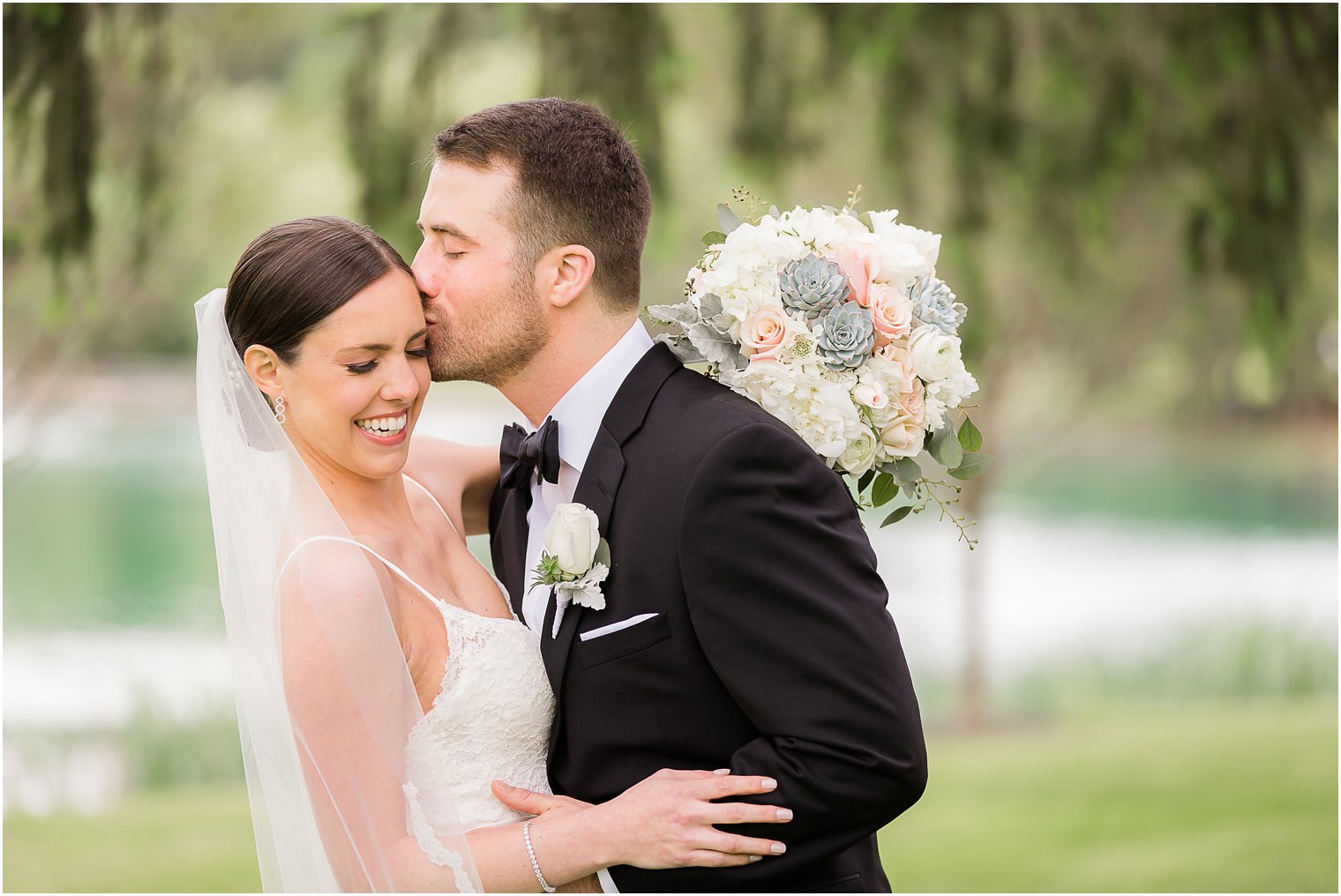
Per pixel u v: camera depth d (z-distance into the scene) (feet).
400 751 8.35
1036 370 41.29
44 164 17.03
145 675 34.35
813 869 8.59
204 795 28.12
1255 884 24.04
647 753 8.77
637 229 9.50
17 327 24.89
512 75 23.61
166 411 80.53
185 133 23.12
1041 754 33.17
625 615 8.63
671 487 8.54
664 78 19.24
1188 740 33.73
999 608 47.29
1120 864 25.25
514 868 8.29
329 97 23.94
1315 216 27.63
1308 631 41.57
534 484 9.75
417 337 9.02
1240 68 20.51
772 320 9.11
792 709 8.09
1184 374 45.39
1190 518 69.36
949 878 24.84
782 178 21.43
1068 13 21.29
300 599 8.31
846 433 9.09
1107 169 21.72
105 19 18.56
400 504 9.59
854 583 8.33
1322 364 34.86
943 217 22.07
